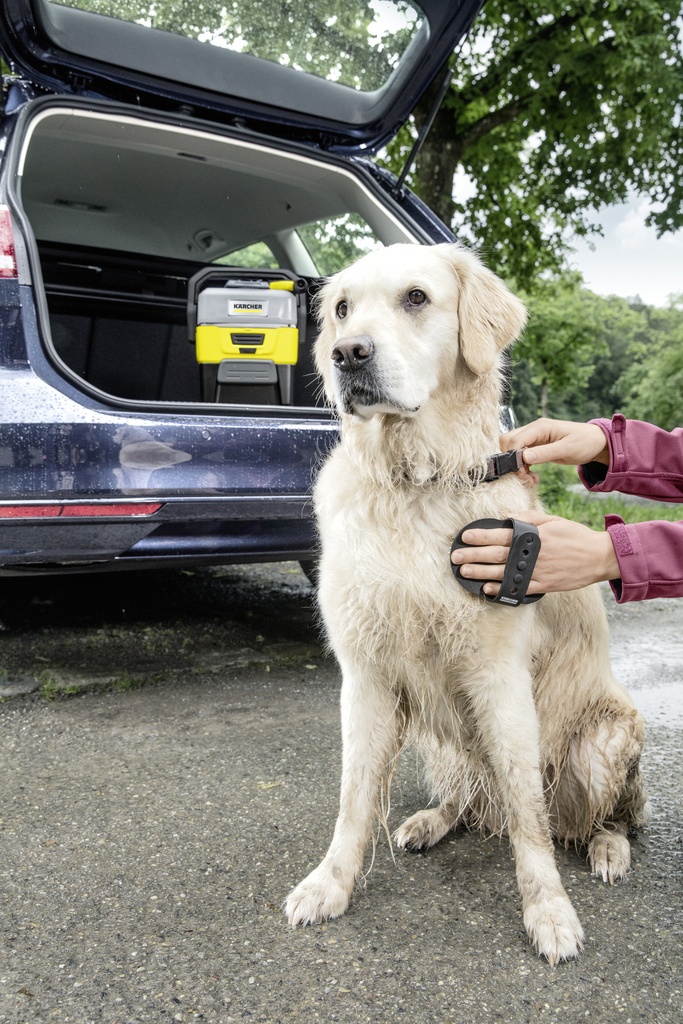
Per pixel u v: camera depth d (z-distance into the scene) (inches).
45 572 108.2
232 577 189.3
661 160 396.2
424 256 82.4
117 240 177.5
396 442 75.7
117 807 85.7
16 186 108.7
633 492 79.4
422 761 104.8
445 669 75.4
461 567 70.7
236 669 128.8
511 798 71.9
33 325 101.4
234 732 105.7
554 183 410.0
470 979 60.2
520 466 76.1
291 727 108.0
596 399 2070.6
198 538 112.3
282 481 112.0
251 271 140.3
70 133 133.0
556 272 478.6
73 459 100.4
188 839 79.9
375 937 65.7
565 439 76.9
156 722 107.9
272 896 71.1
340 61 134.7
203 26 123.0
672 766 101.0
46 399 100.0
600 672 85.1
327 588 76.9
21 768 93.7
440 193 354.0
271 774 94.3
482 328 81.9
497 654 72.5
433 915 69.4
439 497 75.6
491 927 67.7
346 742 76.1
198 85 132.8
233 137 135.6
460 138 354.0
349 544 75.2
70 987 57.9
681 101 367.9
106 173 153.9
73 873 73.2
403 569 72.9
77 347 171.5
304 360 154.3
